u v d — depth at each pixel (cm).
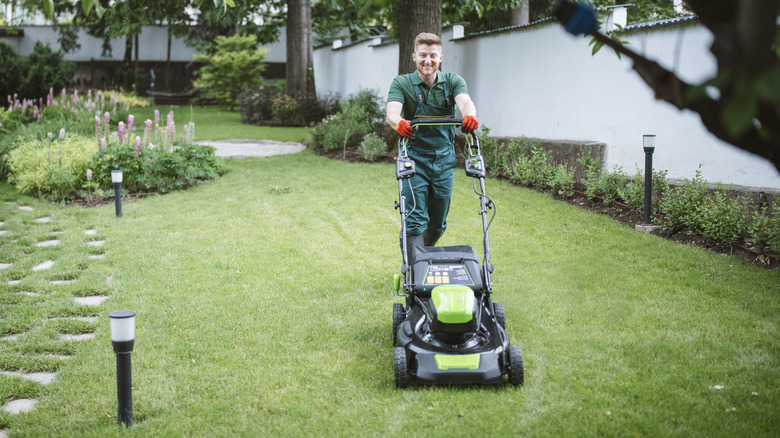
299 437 371
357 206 1035
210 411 405
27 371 479
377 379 444
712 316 545
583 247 767
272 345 509
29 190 1184
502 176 1237
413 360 429
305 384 440
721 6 152
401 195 520
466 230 860
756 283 619
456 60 1587
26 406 427
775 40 144
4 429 395
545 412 388
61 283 686
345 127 1667
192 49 3894
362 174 1318
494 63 1422
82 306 604
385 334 531
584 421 377
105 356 496
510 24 2106
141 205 1076
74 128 1606
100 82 3816
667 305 574
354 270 714
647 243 767
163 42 3872
